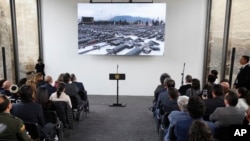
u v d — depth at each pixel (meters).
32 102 2.98
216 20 6.11
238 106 2.92
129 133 4.28
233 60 4.42
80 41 6.89
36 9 6.89
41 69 6.70
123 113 5.48
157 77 7.14
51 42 7.10
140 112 5.56
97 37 6.87
